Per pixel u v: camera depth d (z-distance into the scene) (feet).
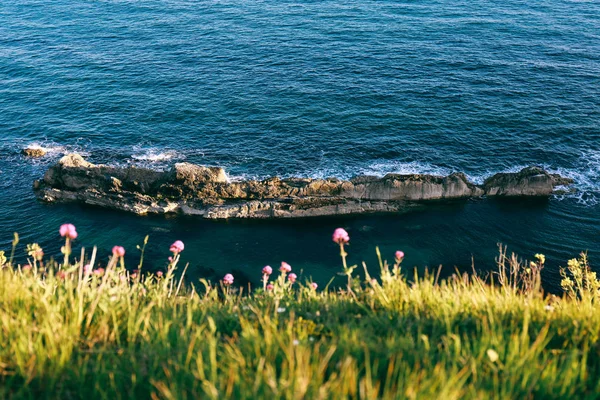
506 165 132.77
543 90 166.50
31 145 143.64
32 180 130.41
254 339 16.83
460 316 20.59
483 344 16.85
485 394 14.07
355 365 15.40
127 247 108.37
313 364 15.07
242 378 14.58
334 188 122.42
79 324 18.34
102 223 116.78
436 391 13.99
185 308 24.26
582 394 15.29
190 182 123.44
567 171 129.80
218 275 100.12
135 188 125.29
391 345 16.83
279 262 104.94
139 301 23.80
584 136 142.61
